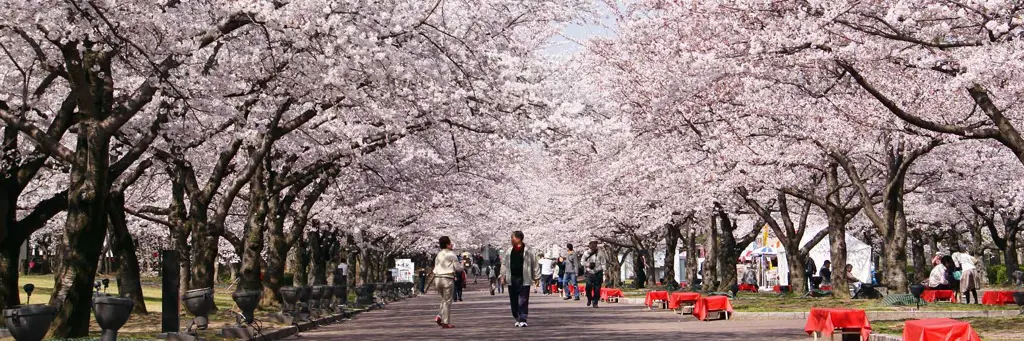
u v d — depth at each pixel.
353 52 14.30
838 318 15.87
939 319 13.19
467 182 33.38
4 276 17.20
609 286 58.34
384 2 15.92
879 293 31.12
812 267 42.22
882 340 15.17
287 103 18.25
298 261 35.38
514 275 21.00
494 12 19.56
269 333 17.92
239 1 13.49
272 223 27.67
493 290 52.62
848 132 24.83
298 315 22.25
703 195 32.78
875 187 33.12
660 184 34.06
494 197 45.34
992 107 16.16
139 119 17.73
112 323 13.20
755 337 16.81
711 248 42.03
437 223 48.91
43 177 26.12
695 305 24.64
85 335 14.38
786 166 29.02
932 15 15.56
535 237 58.28
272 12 13.51
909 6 15.05
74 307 14.21
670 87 19.61
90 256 14.35
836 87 23.56
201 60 15.62
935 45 15.27
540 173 52.09
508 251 21.19
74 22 13.64
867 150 27.19
